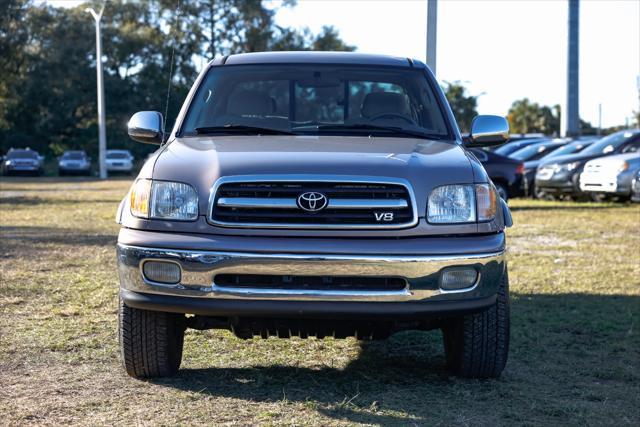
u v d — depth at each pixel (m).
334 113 5.56
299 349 5.74
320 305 4.24
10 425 4.05
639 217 15.85
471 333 4.74
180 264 4.29
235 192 4.31
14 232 12.96
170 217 4.37
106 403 4.42
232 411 4.30
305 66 5.77
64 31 63.94
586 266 9.66
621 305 7.36
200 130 5.33
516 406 4.48
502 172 18.66
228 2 61.81
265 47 62.97
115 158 51.38
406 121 5.47
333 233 4.26
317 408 4.37
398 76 5.78
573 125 37.00
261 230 4.27
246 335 4.73
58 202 21.33
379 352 5.71
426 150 4.81
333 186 4.30
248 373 5.09
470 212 4.43
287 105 5.57
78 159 50.06
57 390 4.65
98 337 5.94
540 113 90.62
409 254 4.25
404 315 4.30
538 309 7.18
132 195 4.54
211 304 4.28
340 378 5.02
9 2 58.97
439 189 4.40
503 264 4.51
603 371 5.20
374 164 4.41
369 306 4.26
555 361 5.48
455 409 4.40
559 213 16.81
